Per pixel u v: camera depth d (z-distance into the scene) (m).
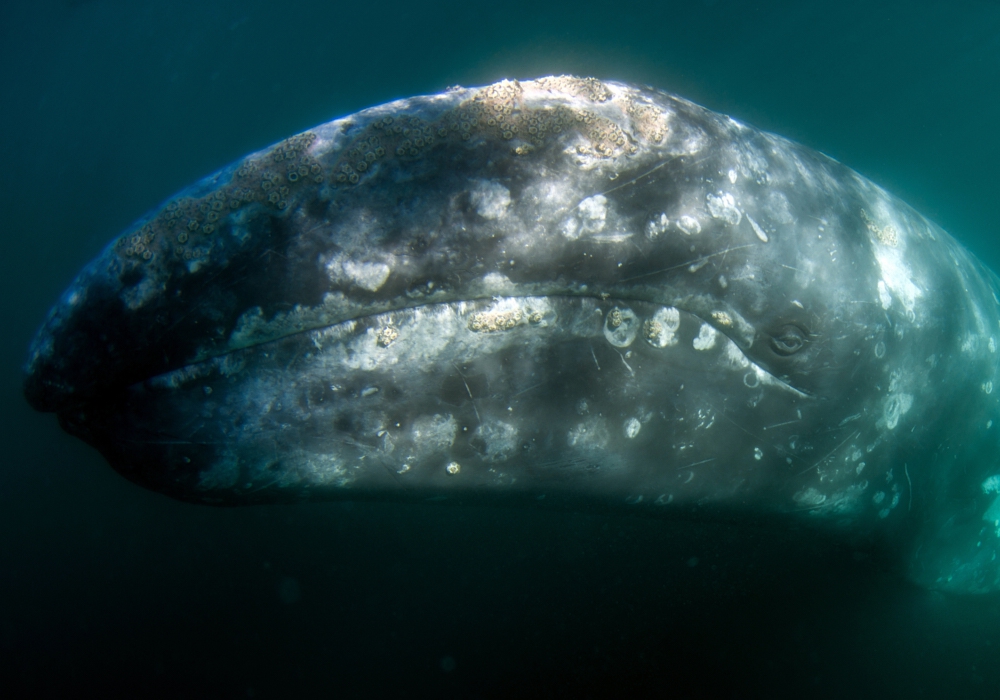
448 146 1.89
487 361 2.04
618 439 2.31
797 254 2.26
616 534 7.03
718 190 2.10
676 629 6.05
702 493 2.69
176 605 8.95
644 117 2.05
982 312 3.30
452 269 1.88
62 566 10.65
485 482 2.30
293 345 1.90
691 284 2.13
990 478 3.81
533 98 1.98
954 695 5.19
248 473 2.07
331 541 8.56
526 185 1.90
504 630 6.79
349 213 1.84
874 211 2.70
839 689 5.36
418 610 7.39
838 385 2.57
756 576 6.02
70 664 8.65
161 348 1.88
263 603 8.34
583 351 2.12
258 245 1.83
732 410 2.46
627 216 1.98
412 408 2.05
